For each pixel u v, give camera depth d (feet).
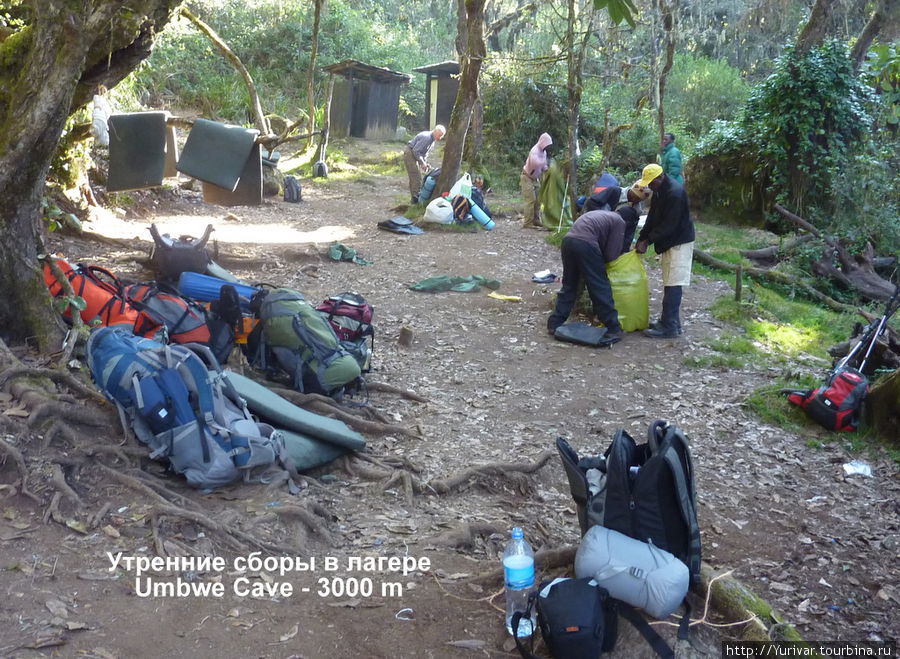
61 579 11.76
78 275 19.61
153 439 15.05
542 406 22.68
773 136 53.47
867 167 49.42
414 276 36.01
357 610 12.18
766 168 55.21
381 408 21.36
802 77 52.49
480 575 13.38
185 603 11.71
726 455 20.13
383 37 114.32
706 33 100.32
